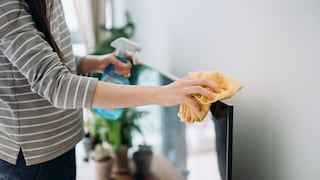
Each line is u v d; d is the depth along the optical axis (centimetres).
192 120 90
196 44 135
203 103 84
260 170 105
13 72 95
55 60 84
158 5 170
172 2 154
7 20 82
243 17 105
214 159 102
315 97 82
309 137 86
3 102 99
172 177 149
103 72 134
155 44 179
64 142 109
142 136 186
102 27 227
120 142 191
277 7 91
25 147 102
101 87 84
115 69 133
